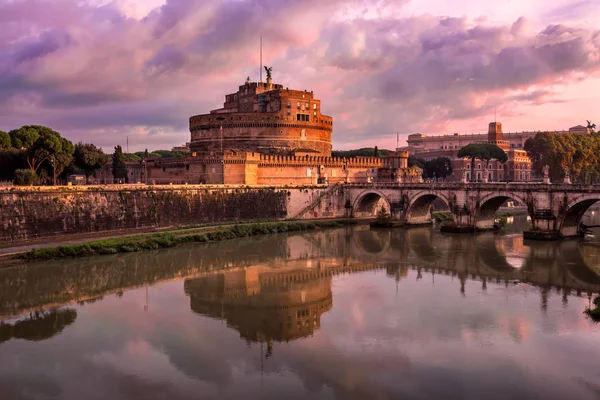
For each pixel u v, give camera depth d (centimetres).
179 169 15588
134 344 5319
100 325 5853
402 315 6109
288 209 14662
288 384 4450
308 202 15038
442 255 9706
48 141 12656
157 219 11931
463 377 4544
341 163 16900
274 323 5903
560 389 4328
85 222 10550
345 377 4572
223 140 17325
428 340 5334
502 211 17862
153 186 12012
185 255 9725
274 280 7844
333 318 6041
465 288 7262
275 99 17588
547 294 6906
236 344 5303
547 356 4928
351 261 9275
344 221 14375
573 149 18712
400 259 9406
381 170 17725
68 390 4381
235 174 14512
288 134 17238
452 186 12756
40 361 4928
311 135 17762
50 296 6931
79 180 14225
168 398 4247
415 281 7706
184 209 12531
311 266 8856
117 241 10031
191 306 6550
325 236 12312
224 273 8300
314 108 17912
